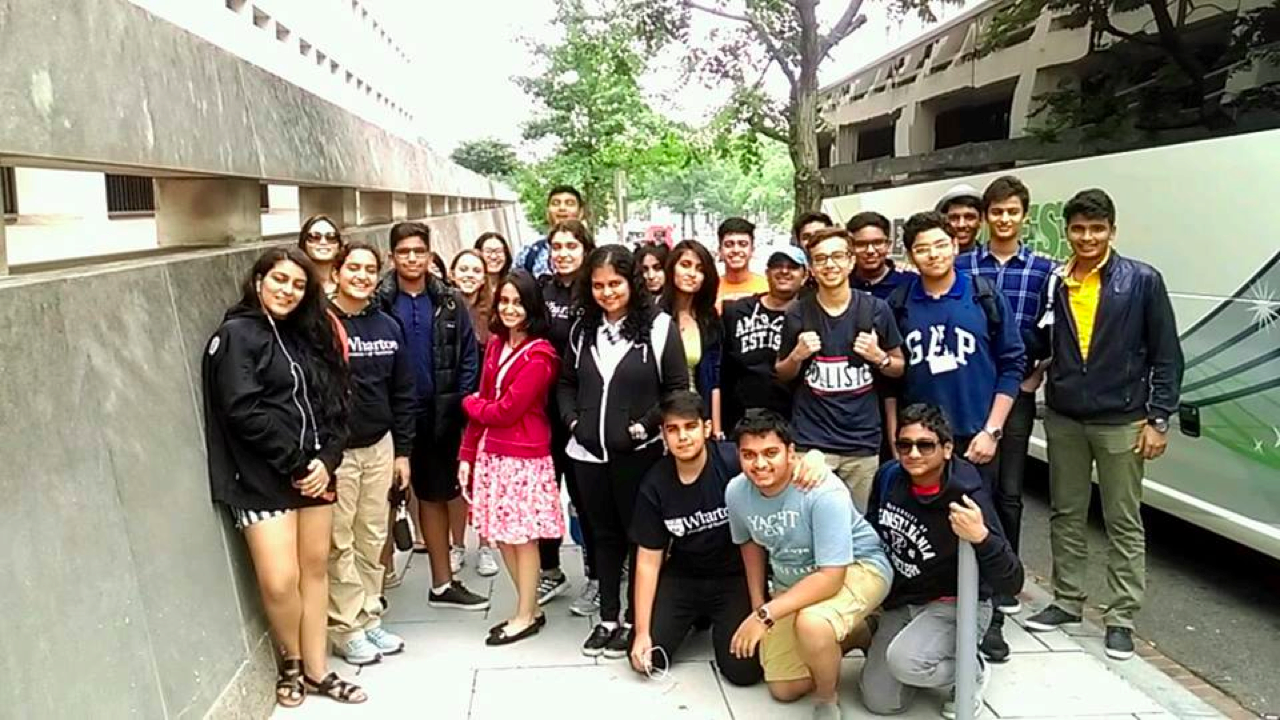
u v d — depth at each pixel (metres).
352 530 4.54
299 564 4.07
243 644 3.81
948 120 8.39
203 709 3.34
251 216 4.91
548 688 4.29
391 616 5.19
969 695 3.71
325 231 4.69
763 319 5.03
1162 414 4.59
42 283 2.92
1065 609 5.04
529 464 4.78
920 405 3.87
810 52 12.16
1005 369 4.62
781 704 4.14
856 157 10.75
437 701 4.16
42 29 2.98
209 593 3.61
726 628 4.31
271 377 3.79
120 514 3.08
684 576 4.41
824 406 4.59
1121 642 4.73
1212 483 5.64
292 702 4.07
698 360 5.03
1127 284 4.61
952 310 4.58
